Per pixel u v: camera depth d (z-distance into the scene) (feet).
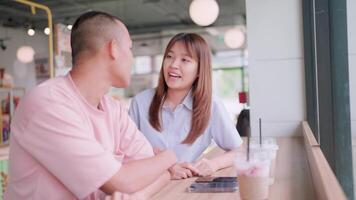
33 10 14.43
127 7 26.32
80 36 3.39
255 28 9.88
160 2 25.31
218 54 39.91
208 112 5.53
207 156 5.92
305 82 9.55
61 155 3.03
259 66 9.89
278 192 3.60
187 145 5.61
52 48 13.96
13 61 28.60
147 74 40.73
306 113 9.57
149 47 40.40
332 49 6.02
